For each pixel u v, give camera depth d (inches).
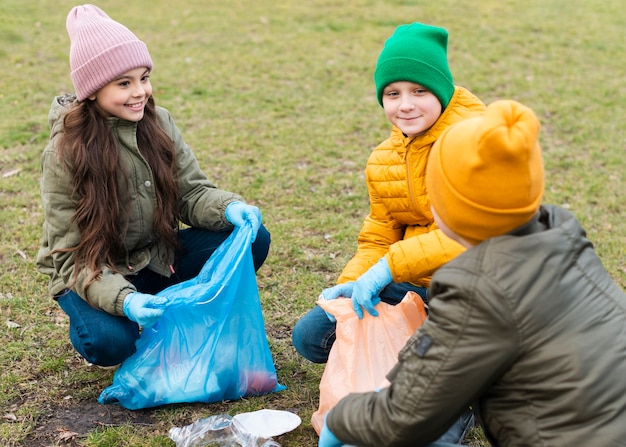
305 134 283.3
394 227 132.1
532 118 80.2
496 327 80.7
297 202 224.7
